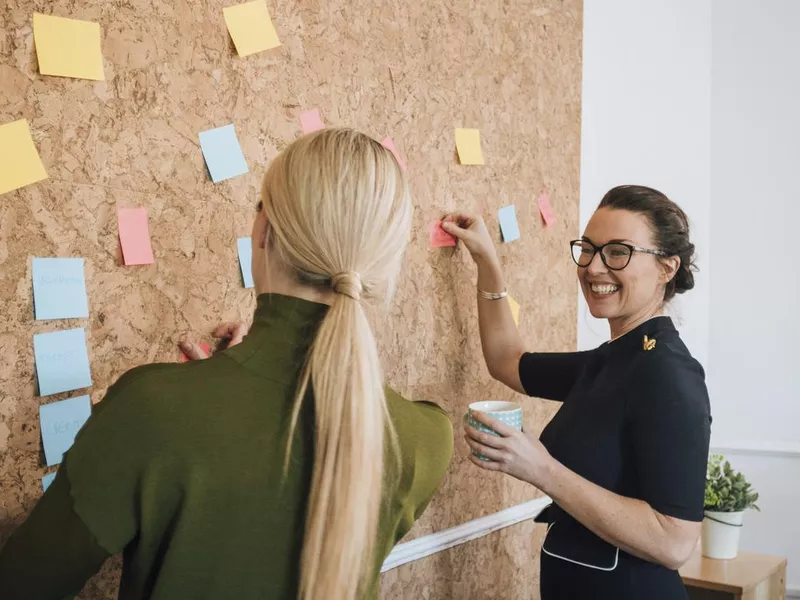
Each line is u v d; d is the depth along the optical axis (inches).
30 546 31.3
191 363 33.9
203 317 56.1
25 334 46.6
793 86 120.1
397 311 70.3
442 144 74.7
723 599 80.0
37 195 46.8
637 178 114.0
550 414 91.6
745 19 121.8
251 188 58.7
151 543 31.7
